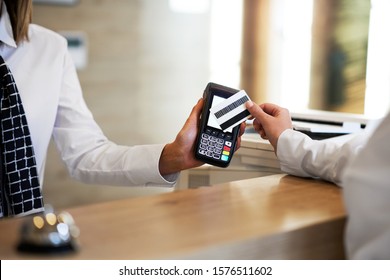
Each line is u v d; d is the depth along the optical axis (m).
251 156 1.35
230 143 1.16
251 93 4.29
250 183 1.08
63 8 3.56
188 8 4.11
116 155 1.33
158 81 4.06
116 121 3.90
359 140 1.05
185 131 1.21
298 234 0.79
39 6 3.46
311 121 1.54
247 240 0.73
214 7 4.23
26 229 0.69
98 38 3.74
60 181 3.71
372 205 0.75
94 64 3.74
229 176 1.39
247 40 4.27
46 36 1.43
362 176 0.76
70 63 1.46
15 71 1.36
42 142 1.38
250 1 4.23
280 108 1.22
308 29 3.96
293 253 0.79
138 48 3.93
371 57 3.60
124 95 3.92
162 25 4.02
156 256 0.66
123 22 3.83
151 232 0.75
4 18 1.35
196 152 1.16
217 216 0.83
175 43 4.10
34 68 1.38
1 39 1.34
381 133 0.76
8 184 1.31
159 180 1.28
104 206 0.88
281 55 4.12
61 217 0.70
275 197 0.96
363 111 3.66
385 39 3.53
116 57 3.84
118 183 1.33
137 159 1.29
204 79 4.27
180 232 0.75
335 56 3.81
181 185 1.45
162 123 4.13
